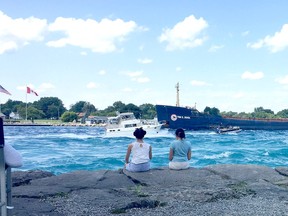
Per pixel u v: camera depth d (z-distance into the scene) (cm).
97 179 824
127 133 5509
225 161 2144
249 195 704
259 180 829
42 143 4256
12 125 16738
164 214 579
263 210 594
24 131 9762
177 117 6844
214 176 856
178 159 927
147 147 916
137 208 621
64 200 650
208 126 7262
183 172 892
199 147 3400
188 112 6994
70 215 563
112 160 2164
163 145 3803
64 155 2659
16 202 630
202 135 6125
